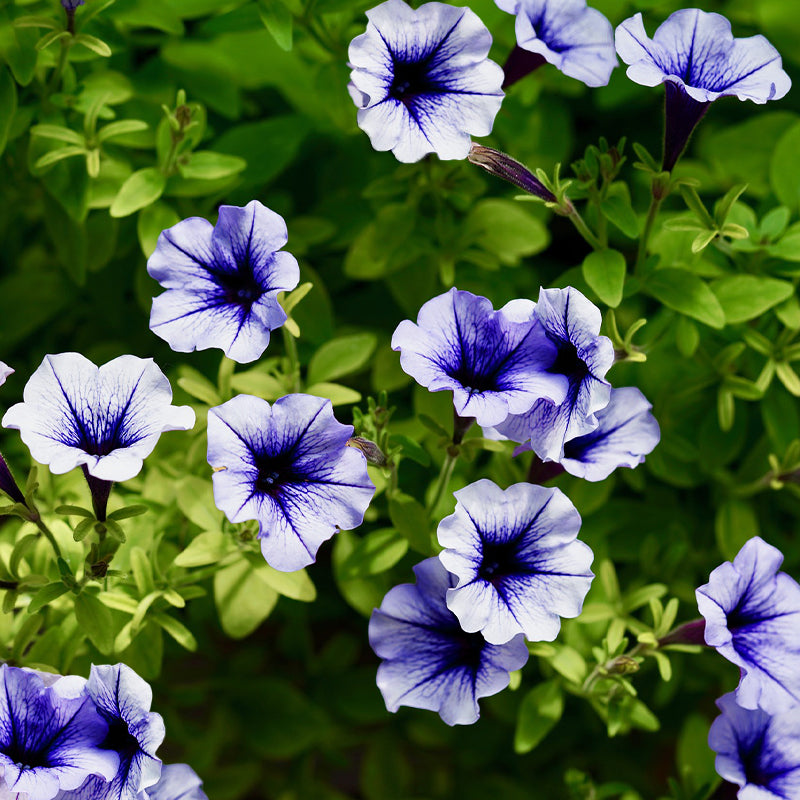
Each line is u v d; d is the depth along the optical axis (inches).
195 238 37.6
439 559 37.8
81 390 36.7
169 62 44.2
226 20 42.6
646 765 48.0
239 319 37.5
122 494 42.6
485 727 48.1
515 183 39.5
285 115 46.1
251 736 46.6
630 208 40.4
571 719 48.0
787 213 42.2
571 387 37.3
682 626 39.1
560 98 46.7
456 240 43.3
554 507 37.1
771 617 37.9
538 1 39.7
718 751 38.3
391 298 46.6
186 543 41.3
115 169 42.3
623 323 44.1
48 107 42.2
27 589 38.9
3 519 45.0
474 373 37.6
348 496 36.9
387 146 38.1
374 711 48.0
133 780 36.8
